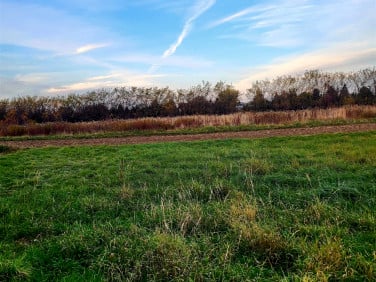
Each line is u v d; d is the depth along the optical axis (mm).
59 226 6332
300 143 13953
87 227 6098
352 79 41188
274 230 5332
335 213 5980
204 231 5730
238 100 44656
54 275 4621
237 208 6219
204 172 9430
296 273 4371
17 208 7273
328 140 14219
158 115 43531
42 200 7750
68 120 42031
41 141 22375
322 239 5129
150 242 4980
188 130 23828
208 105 44500
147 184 8875
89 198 7719
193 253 4793
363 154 10680
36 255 5094
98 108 42969
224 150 13016
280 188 7875
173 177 9383
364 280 4090
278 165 10109
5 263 4598
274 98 43531
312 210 6160
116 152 14195
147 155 12883
